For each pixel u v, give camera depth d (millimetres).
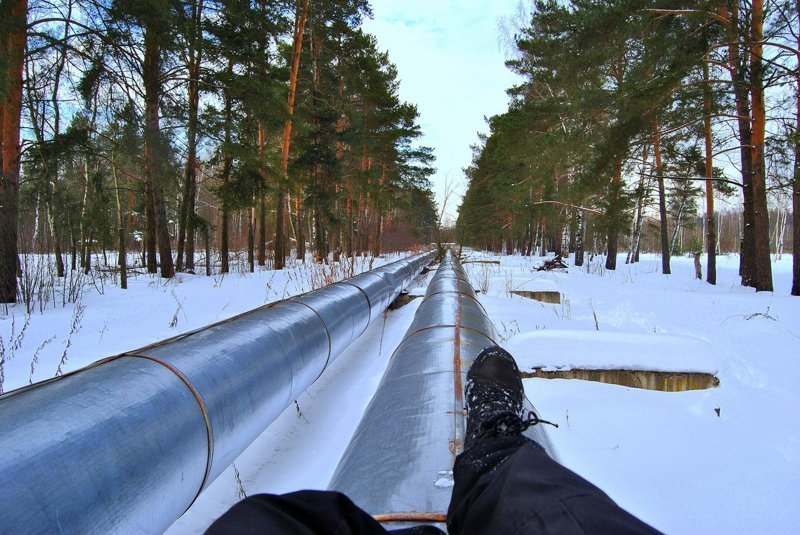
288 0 15039
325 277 9508
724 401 3820
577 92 13453
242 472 2871
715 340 6098
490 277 13242
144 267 17422
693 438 3084
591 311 8227
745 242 12922
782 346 5578
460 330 3314
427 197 35375
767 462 2752
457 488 1103
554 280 13125
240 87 12531
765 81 10148
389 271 8938
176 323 6250
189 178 14203
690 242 45219
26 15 7742
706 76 12508
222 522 707
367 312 5836
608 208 14961
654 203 24312
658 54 10031
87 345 5074
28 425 1389
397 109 26109
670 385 4051
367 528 843
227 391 2242
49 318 6230
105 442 1493
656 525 2211
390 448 1758
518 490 797
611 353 4230
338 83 21844
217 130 12477
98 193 11547
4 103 7414
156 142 9945
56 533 1226
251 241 17719
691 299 8797
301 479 2750
